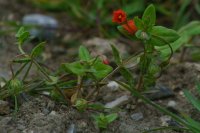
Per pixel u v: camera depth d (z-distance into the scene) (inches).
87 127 15.5
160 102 17.3
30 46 21.3
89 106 15.8
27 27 21.3
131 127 15.9
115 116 15.4
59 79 16.3
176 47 17.1
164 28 15.1
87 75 15.2
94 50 20.1
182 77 18.3
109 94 17.2
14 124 15.2
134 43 21.2
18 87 15.4
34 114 15.5
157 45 15.3
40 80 16.5
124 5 21.9
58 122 15.2
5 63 19.6
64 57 20.6
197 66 18.2
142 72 15.9
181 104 17.1
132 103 16.8
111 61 19.2
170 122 16.2
